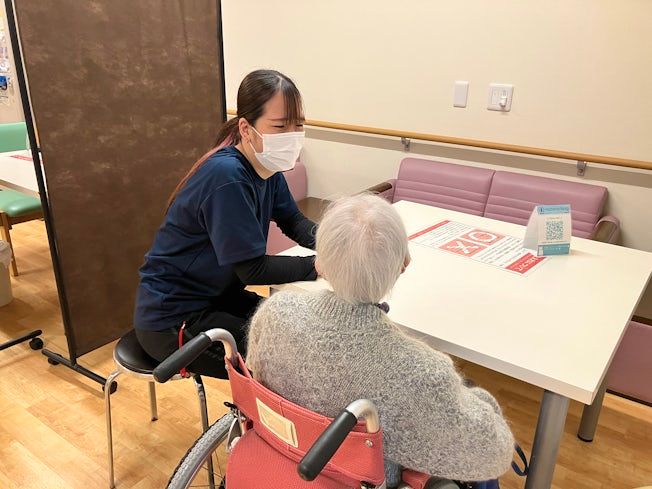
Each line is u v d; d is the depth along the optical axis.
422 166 2.96
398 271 0.86
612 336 1.21
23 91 1.75
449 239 1.76
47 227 1.93
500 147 2.77
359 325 0.83
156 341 1.44
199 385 1.48
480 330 1.21
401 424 0.82
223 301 1.58
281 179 1.63
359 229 0.82
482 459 0.87
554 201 2.60
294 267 1.38
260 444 1.04
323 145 3.42
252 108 1.33
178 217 1.37
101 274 2.18
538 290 1.41
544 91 2.63
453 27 2.76
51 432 1.90
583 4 2.42
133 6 1.99
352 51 3.11
